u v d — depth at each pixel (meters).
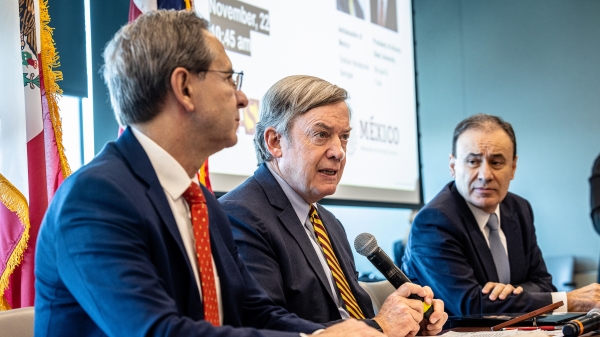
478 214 2.78
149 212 1.29
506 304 2.45
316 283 1.94
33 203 2.30
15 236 2.23
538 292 2.62
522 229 2.95
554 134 6.30
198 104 1.38
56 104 2.44
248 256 1.86
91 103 3.11
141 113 1.38
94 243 1.18
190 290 1.32
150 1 2.79
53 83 2.45
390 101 4.87
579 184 6.13
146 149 1.38
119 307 1.14
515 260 2.84
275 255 1.91
